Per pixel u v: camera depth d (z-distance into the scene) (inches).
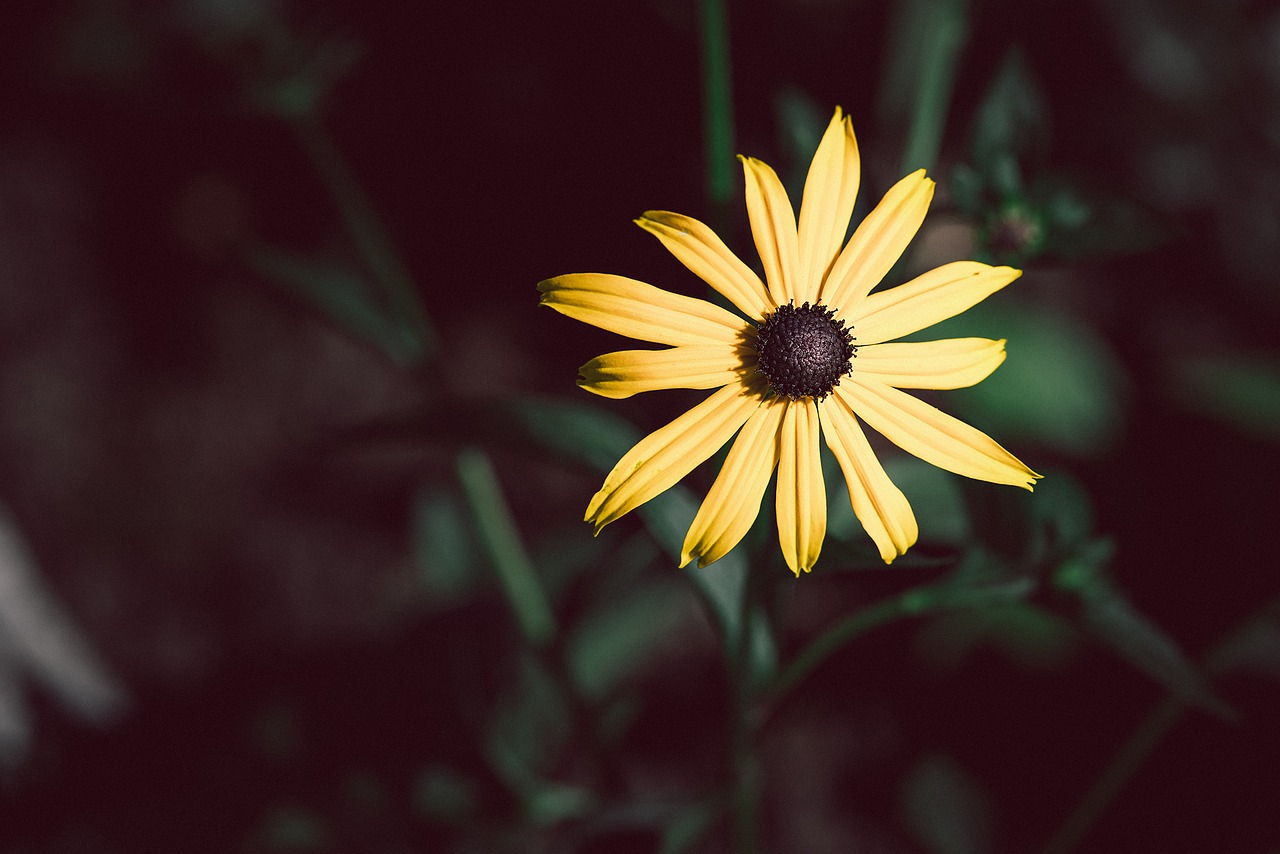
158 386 21.8
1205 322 22.1
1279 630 15.3
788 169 13.3
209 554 20.8
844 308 12.1
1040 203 13.4
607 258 22.4
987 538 12.9
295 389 21.9
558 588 18.0
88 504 20.7
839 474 12.9
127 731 17.1
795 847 19.0
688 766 19.5
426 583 19.1
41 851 16.4
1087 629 13.0
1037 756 19.2
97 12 22.2
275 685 17.1
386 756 16.6
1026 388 19.7
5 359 21.5
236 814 16.5
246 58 14.7
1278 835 17.7
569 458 13.3
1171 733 18.9
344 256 22.2
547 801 16.6
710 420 11.9
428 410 13.3
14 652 16.8
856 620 13.2
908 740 19.6
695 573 13.1
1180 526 20.4
